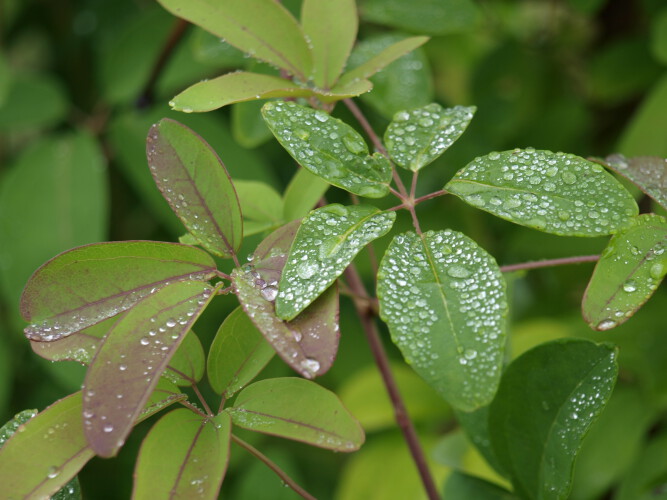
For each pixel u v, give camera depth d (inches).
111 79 25.1
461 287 13.7
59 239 23.5
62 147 24.4
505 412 16.1
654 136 21.3
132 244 14.3
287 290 13.7
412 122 15.6
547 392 15.8
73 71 29.5
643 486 19.8
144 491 13.5
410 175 26.0
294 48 16.5
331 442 13.8
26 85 25.3
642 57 25.8
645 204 20.3
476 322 13.4
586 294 14.0
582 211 14.2
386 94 20.0
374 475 22.8
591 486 20.4
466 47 29.7
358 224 14.3
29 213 23.6
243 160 24.2
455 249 14.0
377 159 14.9
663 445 20.2
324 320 13.7
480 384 13.1
